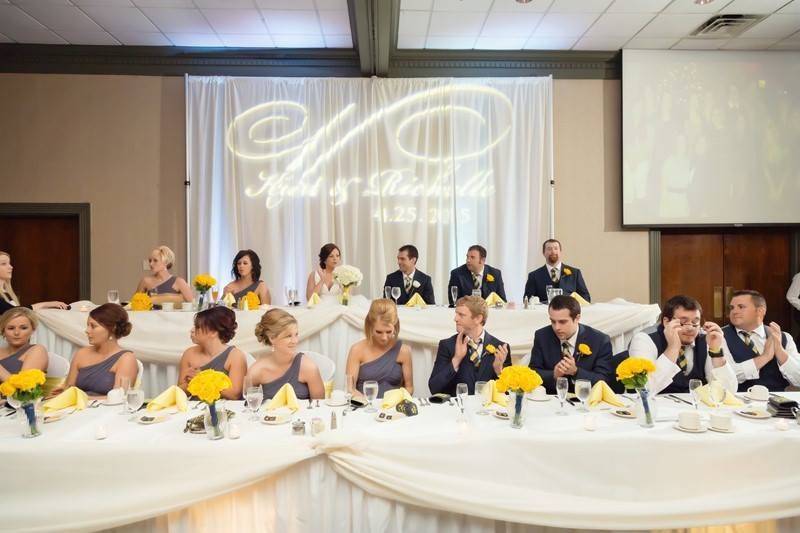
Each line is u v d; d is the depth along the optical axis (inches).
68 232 247.1
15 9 201.9
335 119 241.1
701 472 73.9
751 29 221.9
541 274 201.0
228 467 72.5
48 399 103.8
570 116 250.7
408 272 198.2
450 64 246.1
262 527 75.3
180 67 243.4
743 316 119.7
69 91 241.1
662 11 205.9
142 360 152.5
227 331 112.5
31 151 240.7
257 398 81.3
